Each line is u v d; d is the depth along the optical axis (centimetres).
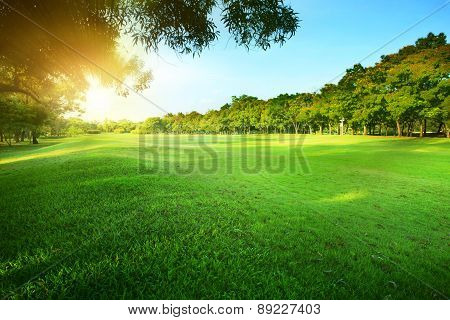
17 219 442
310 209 536
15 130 3406
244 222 447
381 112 3600
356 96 4109
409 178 869
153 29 384
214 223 434
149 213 471
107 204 520
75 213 468
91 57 446
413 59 3203
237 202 568
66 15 354
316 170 1034
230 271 295
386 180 839
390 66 3697
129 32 391
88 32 388
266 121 7081
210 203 549
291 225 441
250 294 263
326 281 285
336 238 395
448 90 2741
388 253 351
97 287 266
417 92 3047
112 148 1839
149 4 360
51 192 607
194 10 374
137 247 342
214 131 8962
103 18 374
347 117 4322
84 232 388
